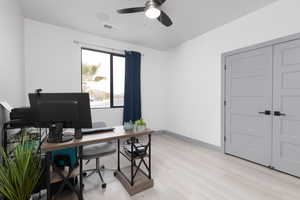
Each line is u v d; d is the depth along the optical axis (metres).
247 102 2.58
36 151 1.36
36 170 1.32
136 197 1.65
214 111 3.14
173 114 4.30
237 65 2.70
